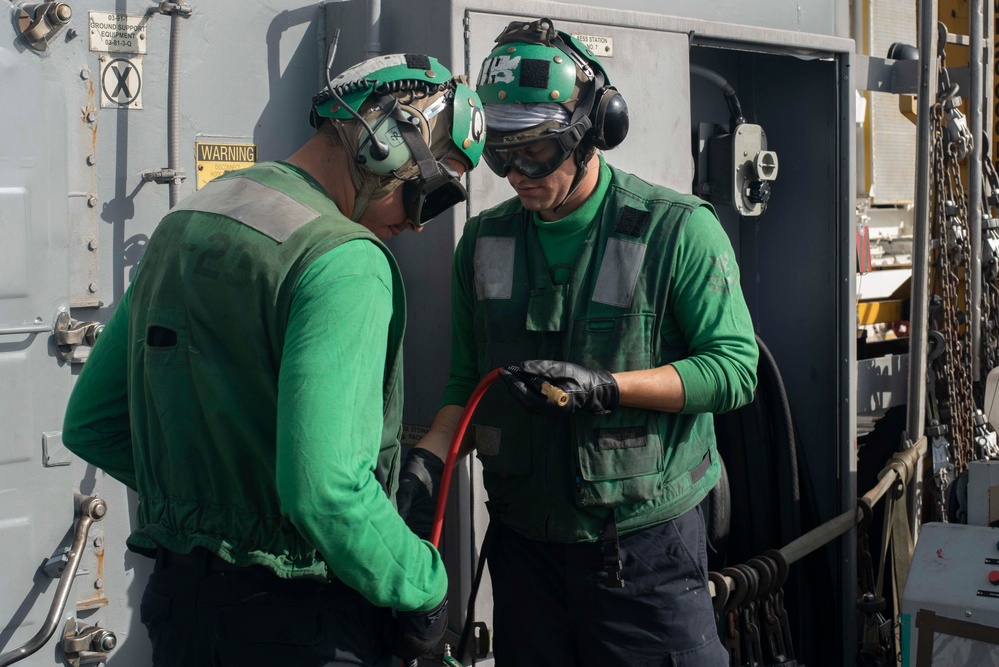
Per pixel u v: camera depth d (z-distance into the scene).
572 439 1.84
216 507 1.40
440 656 2.18
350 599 1.44
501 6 2.11
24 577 1.90
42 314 1.90
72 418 1.59
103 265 2.05
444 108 1.52
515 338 1.94
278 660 1.39
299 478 1.22
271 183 1.43
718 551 2.62
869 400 3.25
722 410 1.84
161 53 2.09
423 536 1.87
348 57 2.25
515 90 1.76
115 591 2.10
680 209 1.88
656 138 2.39
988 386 2.95
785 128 2.91
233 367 1.36
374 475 1.40
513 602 1.97
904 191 4.14
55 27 1.87
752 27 2.55
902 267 4.19
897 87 3.14
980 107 3.20
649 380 1.77
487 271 1.96
